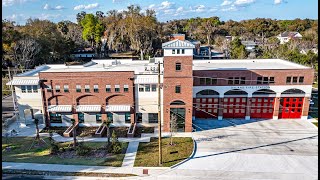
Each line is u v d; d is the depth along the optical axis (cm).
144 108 3850
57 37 8744
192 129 3734
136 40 9175
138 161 2880
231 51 9431
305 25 14375
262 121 4094
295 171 2680
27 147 3231
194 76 4012
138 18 9788
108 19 11894
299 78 3975
